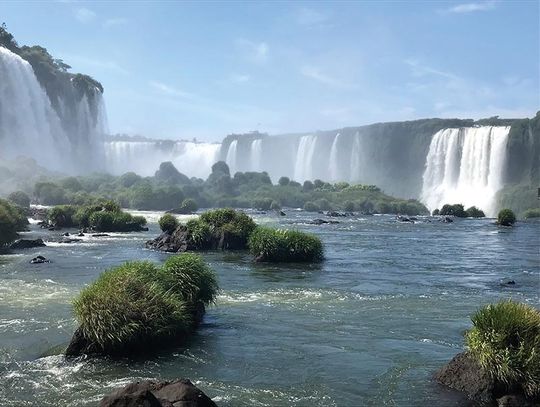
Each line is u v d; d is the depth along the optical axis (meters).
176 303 15.39
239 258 35.47
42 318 17.41
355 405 10.71
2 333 15.68
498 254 39.97
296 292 23.25
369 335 15.97
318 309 19.69
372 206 131.25
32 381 11.89
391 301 21.38
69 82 179.25
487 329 11.50
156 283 15.78
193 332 16.17
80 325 14.10
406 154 177.12
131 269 15.78
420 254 39.50
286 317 18.34
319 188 153.00
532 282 26.89
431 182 154.88
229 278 27.09
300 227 67.44
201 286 17.70
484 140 141.25
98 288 14.52
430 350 14.41
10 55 144.00
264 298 21.80
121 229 58.47
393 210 126.00
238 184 147.75
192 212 98.62
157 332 14.28
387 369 12.86
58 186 98.31
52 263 31.25
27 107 144.75
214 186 144.00
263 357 13.79
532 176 134.38
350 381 12.07
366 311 19.38
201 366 13.05
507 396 10.61
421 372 12.64
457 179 148.50
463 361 11.97
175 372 12.60
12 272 27.56
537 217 112.06
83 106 181.25
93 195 104.81
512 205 129.62
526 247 45.34
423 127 174.25
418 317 18.44
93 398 10.93
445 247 45.00
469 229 67.25
